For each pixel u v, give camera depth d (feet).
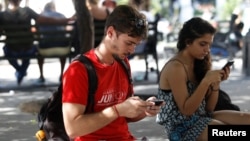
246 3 81.56
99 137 16.08
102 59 15.84
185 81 20.38
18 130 30.45
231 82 47.73
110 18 15.23
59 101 16.19
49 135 16.29
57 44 46.16
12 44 45.93
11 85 48.03
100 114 14.88
